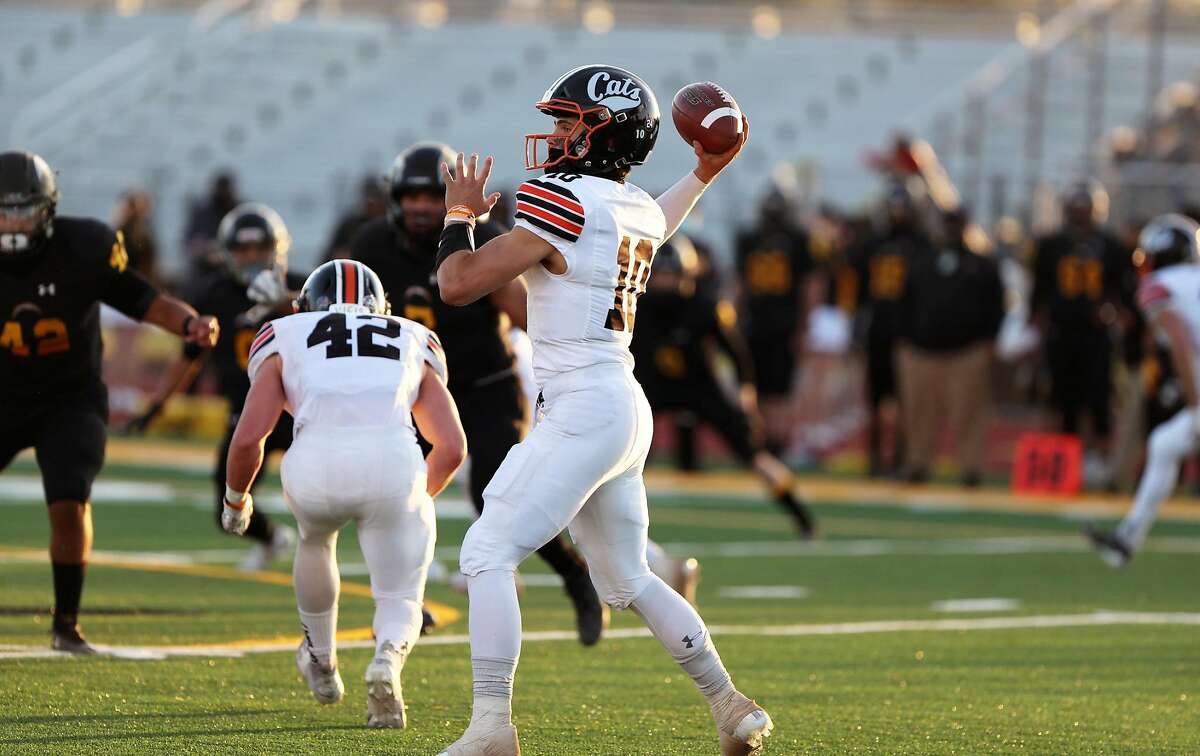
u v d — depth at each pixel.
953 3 145.00
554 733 21.05
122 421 74.19
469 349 27.44
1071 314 61.94
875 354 64.69
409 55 110.94
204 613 30.08
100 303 25.38
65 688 22.55
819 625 31.22
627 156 19.11
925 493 60.84
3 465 25.84
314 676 21.44
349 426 20.44
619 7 114.44
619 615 31.97
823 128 103.69
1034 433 72.38
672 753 20.05
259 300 29.62
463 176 18.88
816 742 20.84
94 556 38.19
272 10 115.06
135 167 102.94
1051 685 25.42
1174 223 39.62
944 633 30.61
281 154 103.88
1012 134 97.00
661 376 45.41
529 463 18.47
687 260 44.94
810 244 67.44
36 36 115.88
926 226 70.31
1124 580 39.97
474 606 18.42
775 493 45.84
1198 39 104.75
